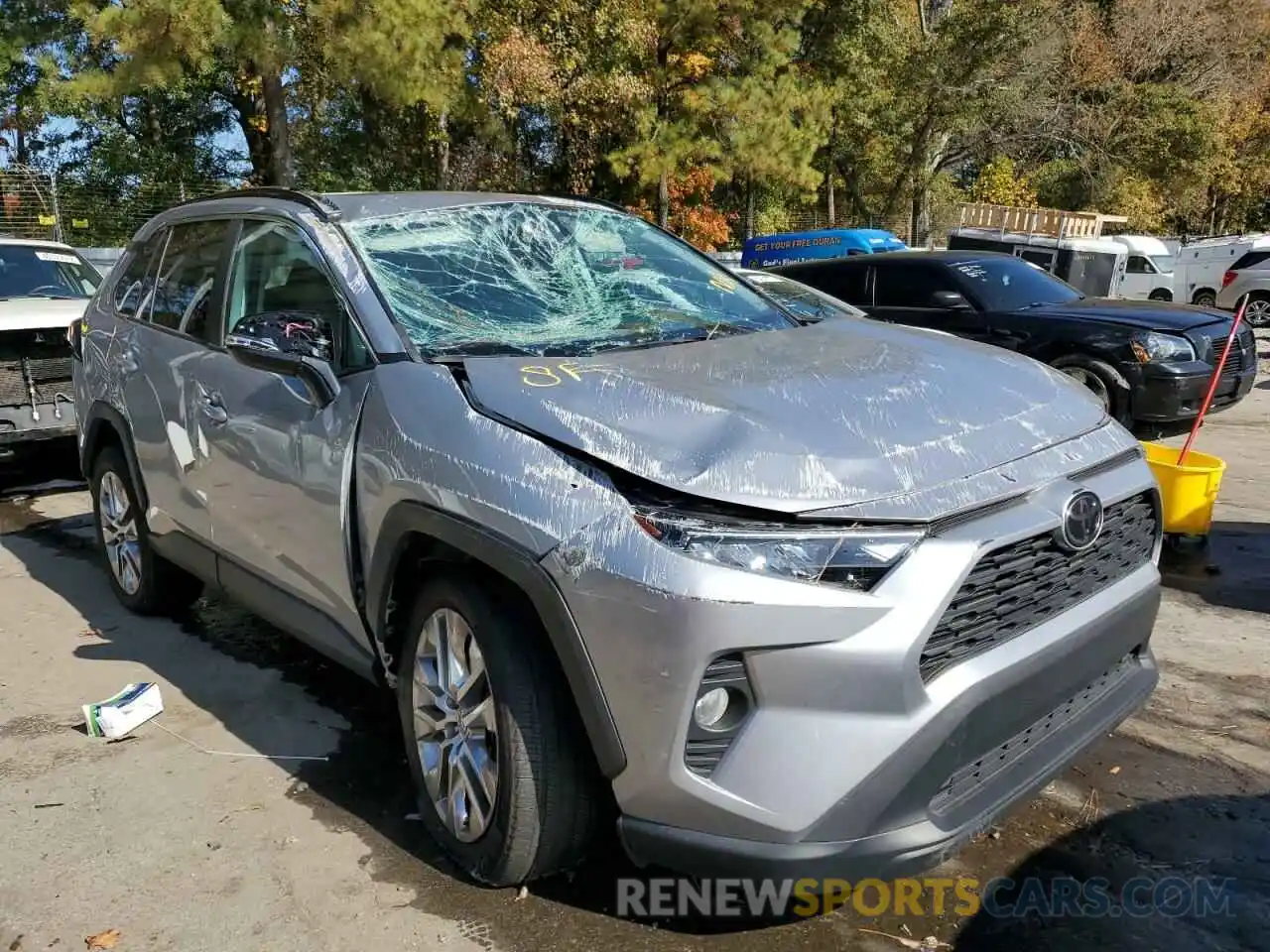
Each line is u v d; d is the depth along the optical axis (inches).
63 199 812.6
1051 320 333.7
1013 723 93.7
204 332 154.9
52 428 274.5
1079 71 1317.7
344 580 121.6
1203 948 99.2
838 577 84.8
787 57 816.3
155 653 177.5
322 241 132.2
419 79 595.8
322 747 142.9
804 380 107.3
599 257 148.6
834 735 84.4
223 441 143.0
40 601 205.0
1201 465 225.9
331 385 120.9
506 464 97.6
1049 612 98.5
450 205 145.6
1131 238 941.8
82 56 786.2
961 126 1081.4
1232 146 1482.5
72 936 104.3
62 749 143.9
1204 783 128.8
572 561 89.9
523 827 99.6
